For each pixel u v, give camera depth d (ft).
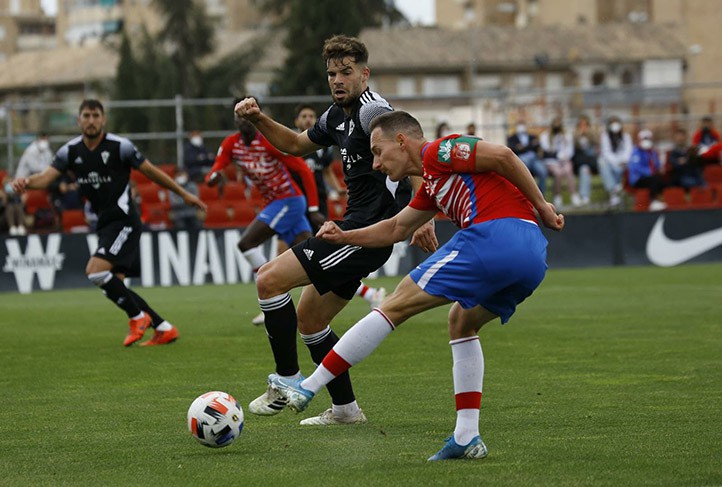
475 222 59.77
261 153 136.05
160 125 329.52
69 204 243.60
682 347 113.70
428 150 60.13
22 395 88.58
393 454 62.90
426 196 62.49
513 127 271.49
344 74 72.79
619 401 81.20
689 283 199.21
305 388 62.44
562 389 87.40
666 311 151.33
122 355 114.21
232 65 482.69
